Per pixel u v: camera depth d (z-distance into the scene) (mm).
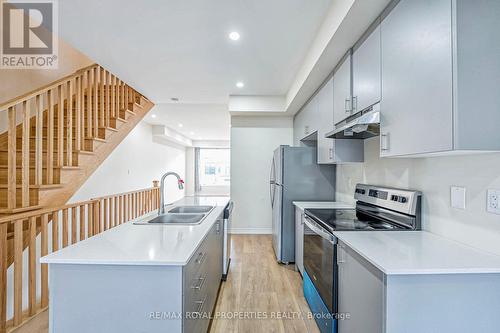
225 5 1961
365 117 1675
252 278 2992
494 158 1254
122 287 1245
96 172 4973
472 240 1375
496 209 1240
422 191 1765
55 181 2697
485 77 1084
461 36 1076
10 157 2246
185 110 5730
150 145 7453
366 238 1568
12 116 2252
